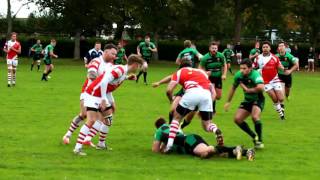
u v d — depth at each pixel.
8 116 40.34
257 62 43.12
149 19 134.75
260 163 26.36
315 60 144.50
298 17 152.38
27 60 133.12
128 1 131.75
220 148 27.22
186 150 27.75
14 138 31.53
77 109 44.91
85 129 27.38
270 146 31.16
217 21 145.00
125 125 37.66
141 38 149.62
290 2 137.38
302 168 25.56
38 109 44.44
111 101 29.08
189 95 27.80
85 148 29.25
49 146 29.39
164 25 137.00
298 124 40.47
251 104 30.64
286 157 28.06
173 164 25.61
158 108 47.16
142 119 40.53
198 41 154.62
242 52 144.00
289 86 53.00
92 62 29.77
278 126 39.34
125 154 27.89
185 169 24.59
